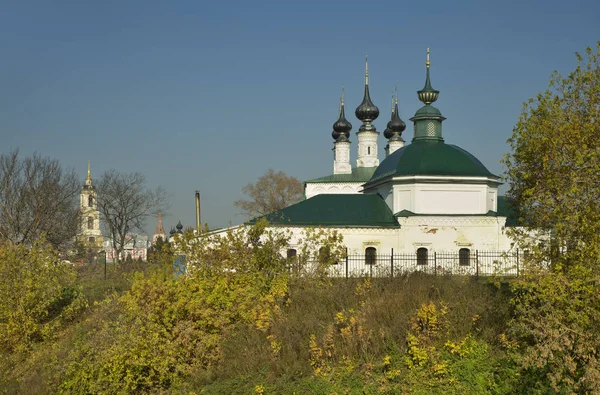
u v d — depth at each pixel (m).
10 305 25.83
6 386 21.55
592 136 16.72
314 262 28.30
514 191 18.38
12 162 60.34
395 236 47.69
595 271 15.10
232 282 23.86
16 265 26.75
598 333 14.60
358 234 47.41
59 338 25.95
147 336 19.45
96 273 44.25
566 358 14.53
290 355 18.62
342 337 18.78
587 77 17.44
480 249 47.75
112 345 19.28
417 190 48.47
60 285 29.11
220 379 18.73
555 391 14.44
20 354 24.61
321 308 22.27
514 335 17.48
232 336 20.69
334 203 50.00
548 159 16.61
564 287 15.45
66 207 65.75
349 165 88.00
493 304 20.80
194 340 20.05
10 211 59.28
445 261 47.34
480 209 48.78
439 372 16.70
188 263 26.44
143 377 19.22
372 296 22.88
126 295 21.38
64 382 19.61
